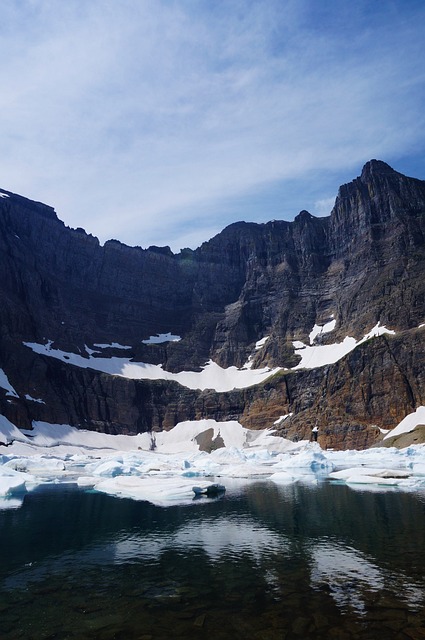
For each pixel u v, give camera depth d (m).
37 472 99.06
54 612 20.03
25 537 35.72
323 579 23.53
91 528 39.00
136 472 91.81
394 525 37.28
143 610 20.05
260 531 36.56
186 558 28.61
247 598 21.17
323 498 55.38
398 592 21.30
